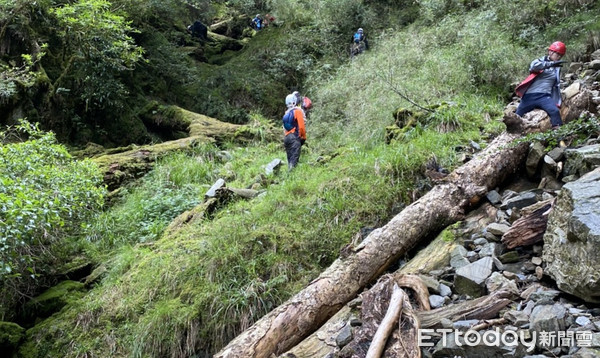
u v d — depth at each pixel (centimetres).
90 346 490
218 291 481
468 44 930
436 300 362
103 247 654
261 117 1162
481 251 403
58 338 510
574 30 948
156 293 512
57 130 1022
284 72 1479
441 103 750
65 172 605
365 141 793
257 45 1583
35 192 523
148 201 738
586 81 756
